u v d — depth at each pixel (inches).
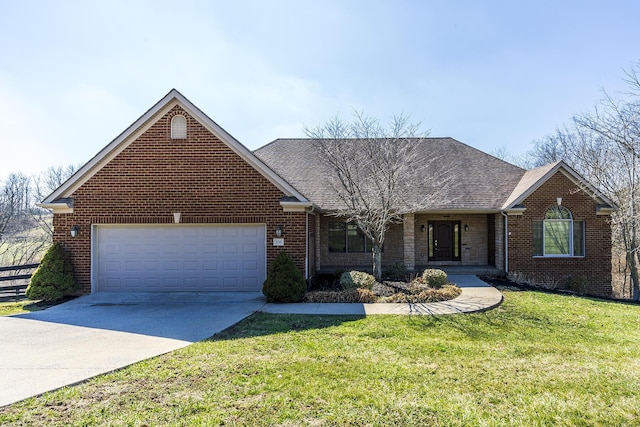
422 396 183.0
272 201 481.1
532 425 156.2
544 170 620.7
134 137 482.6
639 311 401.1
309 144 776.9
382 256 693.9
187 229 490.3
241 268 488.7
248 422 157.4
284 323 337.7
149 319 356.8
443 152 751.7
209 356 243.3
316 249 636.7
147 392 187.5
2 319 358.9
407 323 336.2
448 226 721.0
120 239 489.1
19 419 160.1
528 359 242.4
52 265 453.1
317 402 176.1
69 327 327.6
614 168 642.8
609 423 158.1
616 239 745.6
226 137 479.8
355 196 532.1
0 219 1203.2
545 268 599.8
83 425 155.3
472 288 517.3
